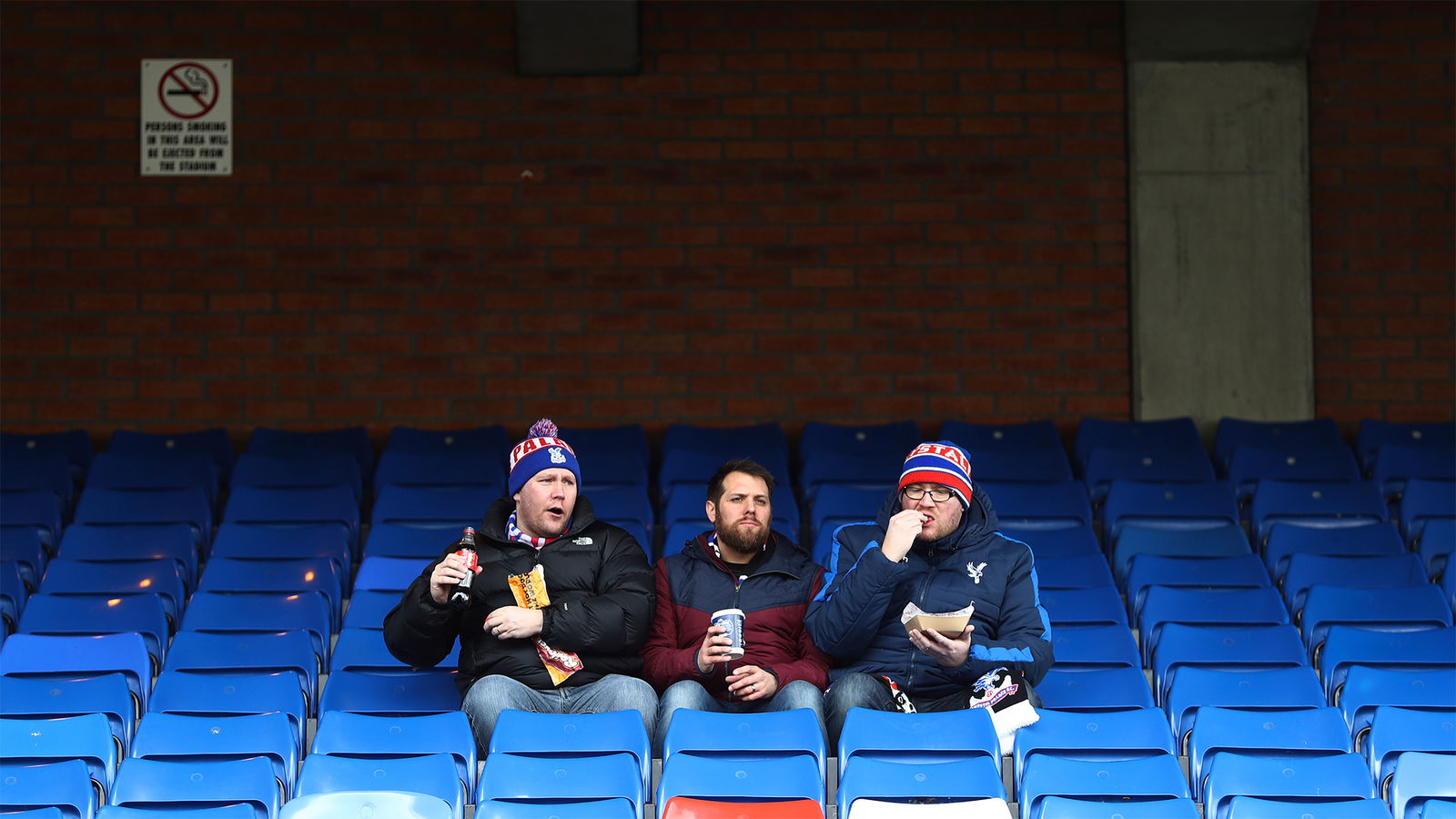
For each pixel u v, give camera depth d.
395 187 33.69
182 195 33.56
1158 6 33.00
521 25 32.69
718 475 20.31
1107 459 29.66
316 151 33.72
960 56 33.97
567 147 33.84
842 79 33.94
